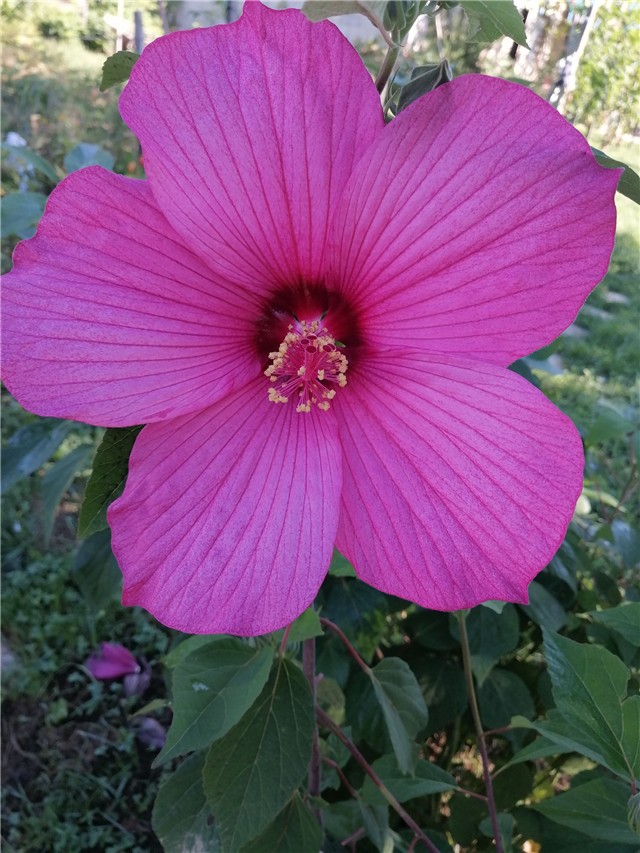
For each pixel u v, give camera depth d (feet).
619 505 1.64
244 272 0.74
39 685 2.40
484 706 1.57
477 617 1.44
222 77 0.64
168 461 0.73
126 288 0.69
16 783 2.22
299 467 0.77
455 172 0.64
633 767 0.78
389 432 0.76
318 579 0.73
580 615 1.64
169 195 0.66
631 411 1.76
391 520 0.75
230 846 0.89
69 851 2.06
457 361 0.69
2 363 0.65
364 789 1.21
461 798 1.52
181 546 0.72
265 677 0.88
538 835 1.48
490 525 0.70
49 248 0.66
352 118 0.67
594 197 0.61
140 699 2.42
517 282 0.66
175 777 1.07
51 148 4.20
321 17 0.80
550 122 0.61
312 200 0.70
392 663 1.15
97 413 0.68
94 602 1.60
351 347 0.81
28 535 2.79
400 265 0.69
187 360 0.73
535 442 0.67
